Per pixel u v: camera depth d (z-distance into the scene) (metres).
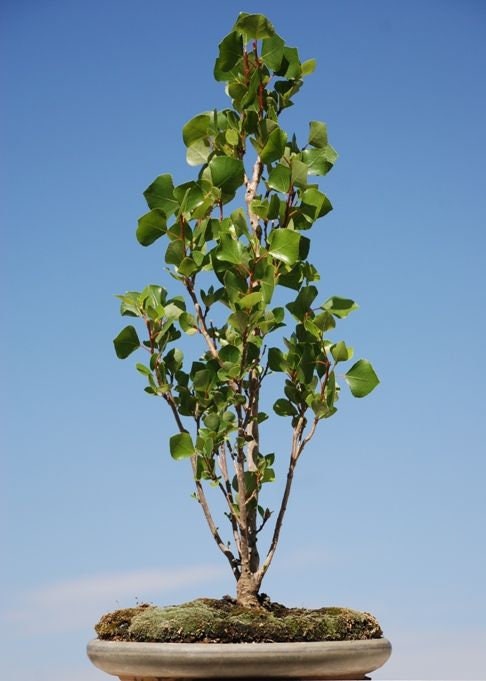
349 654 2.26
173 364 2.78
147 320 2.68
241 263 2.56
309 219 2.64
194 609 2.37
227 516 2.65
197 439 2.59
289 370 2.67
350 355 2.66
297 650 2.20
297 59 2.76
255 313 2.53
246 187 2.79
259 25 2.63
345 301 2.69
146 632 2.30
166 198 2.63
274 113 2.68
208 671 2.18
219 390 2.71
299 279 2.69
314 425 2.60
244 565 2.57
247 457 2.68
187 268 2.64
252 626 2.29
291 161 2.59
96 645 2.38
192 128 2.76
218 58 2.67
